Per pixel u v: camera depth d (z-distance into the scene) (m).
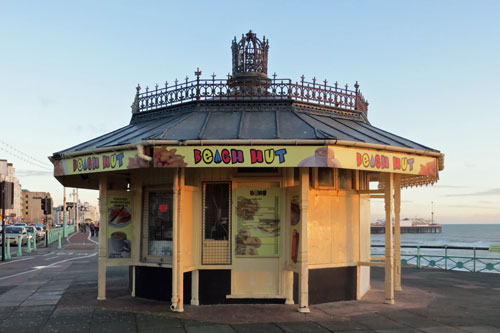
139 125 11.20
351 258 10.30
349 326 7.95
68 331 7.57
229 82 11.14
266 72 11.80
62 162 10.07
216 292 9.52
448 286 12.77
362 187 11.13
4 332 7.52
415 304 9.94
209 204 9.71
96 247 31.06
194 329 7.68
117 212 10.22
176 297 8.89
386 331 7.67
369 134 10.11
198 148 8.14
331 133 8.98
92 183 12.14
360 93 11.80
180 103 10.69
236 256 9.60
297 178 9.83
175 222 8.90
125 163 8.59
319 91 10.86
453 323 8.27
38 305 9.61
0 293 11.15
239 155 8.12
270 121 9.52
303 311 8.81
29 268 17.09
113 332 7.50
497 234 182.38
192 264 9.46
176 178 8.87
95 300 10.12
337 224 10.11
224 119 9.73
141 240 10.17
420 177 11.89
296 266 9.14
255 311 8.93
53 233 38.31
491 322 8.36
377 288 12.08
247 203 9.69
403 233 192.25
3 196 20.86
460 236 158.12
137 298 10.32
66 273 15.27
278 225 9.66
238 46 11.78
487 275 15.55
